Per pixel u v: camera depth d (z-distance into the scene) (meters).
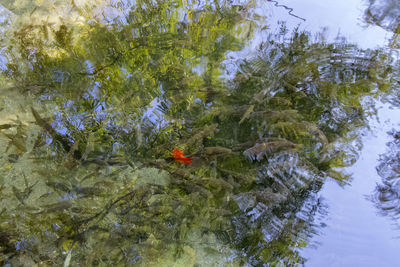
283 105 3.13
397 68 3.42
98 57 3.70
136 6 4.31
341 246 2.36
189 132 2.99
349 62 3.50
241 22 4.04
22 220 2.52
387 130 2.93
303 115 3.06
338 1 4.41
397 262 2.28
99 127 3.10
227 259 2.37
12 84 3.44
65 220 2.50
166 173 2.72
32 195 2.68
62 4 4.33
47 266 2.31
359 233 2.41
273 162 2.74
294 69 3.42
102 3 4.35
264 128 2.95
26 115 3.21
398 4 4.18
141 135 2.97
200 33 3.91
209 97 3.25
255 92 3.25
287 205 2.54
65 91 3.37
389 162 2.72
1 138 3.09
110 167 2.81
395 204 2.51
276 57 3.59
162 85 3.43
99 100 3.32
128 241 2.39
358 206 2.53
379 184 2.62
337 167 2.72
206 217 2.50
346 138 2.88
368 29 3.93
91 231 2.45
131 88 3.40
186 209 2.53
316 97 3.21
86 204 2.60
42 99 3.34
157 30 3.99
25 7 4.30
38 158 2.90
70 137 3.04
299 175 2.67
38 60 3.66
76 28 4.02
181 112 3.18
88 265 2.30
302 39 3.80
